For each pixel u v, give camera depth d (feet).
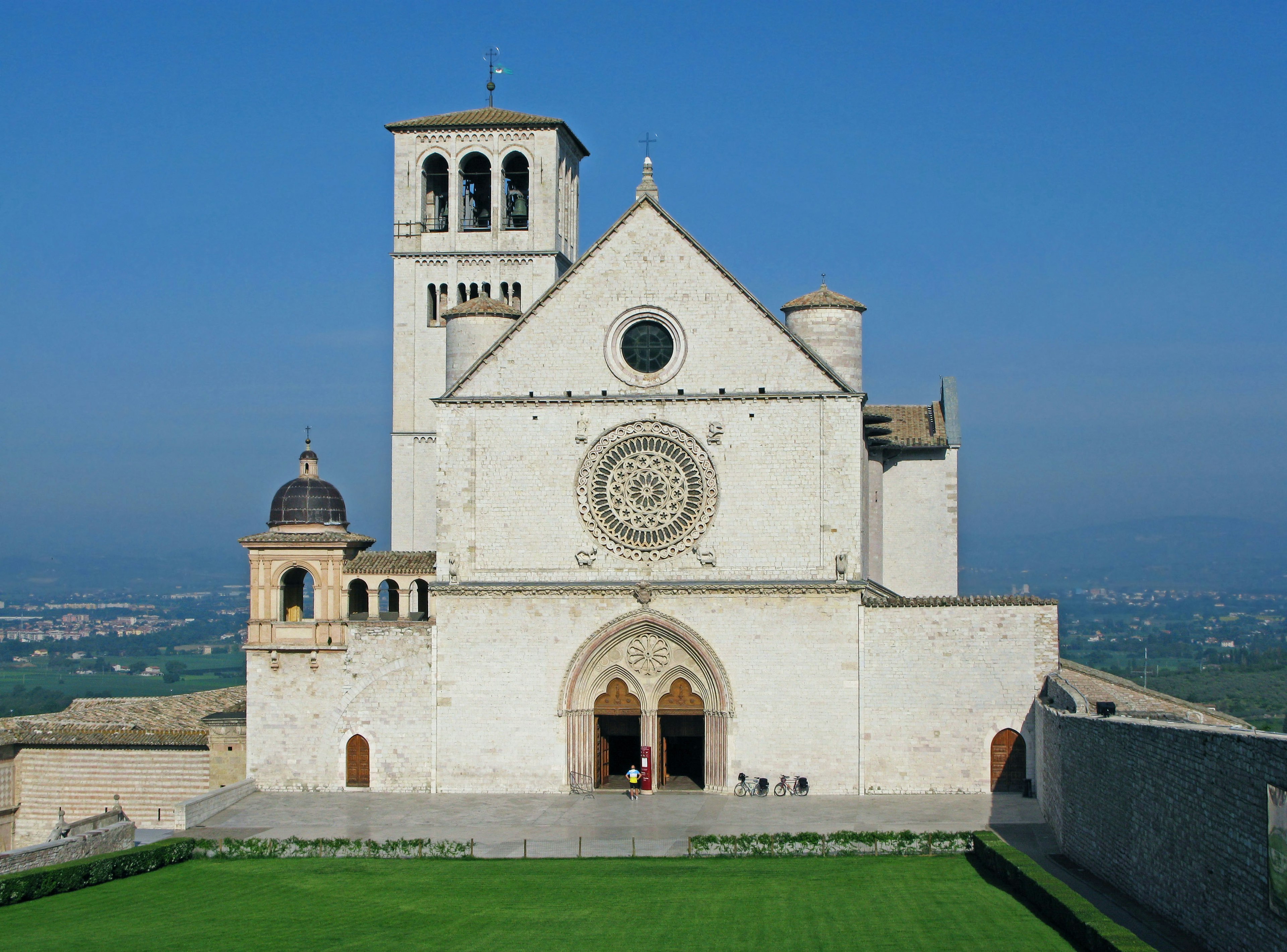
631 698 266.36
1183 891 155.94
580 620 265.13
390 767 268.21
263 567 273.75
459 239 362.74
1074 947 159.94
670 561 264.72
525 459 268.62
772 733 260.62
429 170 368.89
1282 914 129.70
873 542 303.89
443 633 268.00
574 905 190.70
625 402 266.57
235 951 173.68
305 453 285.64
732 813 244.01
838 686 259.39
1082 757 197.98
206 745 280.10
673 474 265.34
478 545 269.03
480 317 286.66
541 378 269.23
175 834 238.07
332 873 214.48
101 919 191.42
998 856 196.95
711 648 261.44
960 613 257.55
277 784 270.87
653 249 268.00
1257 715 622.13
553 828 236.43
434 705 267.80
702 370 265.54
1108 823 184.55
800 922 177.99
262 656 272.51
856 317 285.02
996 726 256.52
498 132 363.15
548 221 361.30
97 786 284.00
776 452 263.29
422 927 182.29
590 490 267.18
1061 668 262.88
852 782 258.78
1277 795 130.72
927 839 216.95
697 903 189.06
